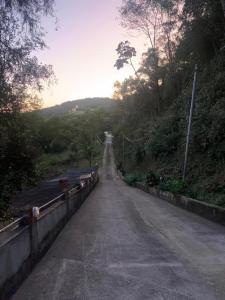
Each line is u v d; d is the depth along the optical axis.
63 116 136.62
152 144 42.53
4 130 12.56
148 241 9.77
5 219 11.54
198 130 26.23
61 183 17.66
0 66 11.34
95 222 13.47
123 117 110.94
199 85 33.28
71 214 15.19
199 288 6.03
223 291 5.90
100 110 167.00
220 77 28.12
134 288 6.05
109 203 20.89
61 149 99.88
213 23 32.34
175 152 38.00
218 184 19.23
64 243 9.74
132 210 17.20
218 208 12.96
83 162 93.19
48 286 6.30
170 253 8.39
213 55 34.59
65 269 7.26
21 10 11.59
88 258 8.05
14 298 5.80
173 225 12.53
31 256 7.29
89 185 29.78
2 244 5.60
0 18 11.18
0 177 13.76
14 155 13.77
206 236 10.41
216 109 25.03
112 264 7.50
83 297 5.73
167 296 5.69
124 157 84.31
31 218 7.34
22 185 15.50
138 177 43.75
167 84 57.41
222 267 7.23
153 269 7.09
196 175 24.20
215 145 23.45
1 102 11.59
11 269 5.93
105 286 6.18
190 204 16.67
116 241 9.80
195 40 34.59
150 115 74.06
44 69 12.33
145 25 59.16
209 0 31.78
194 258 7.93
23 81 11.98
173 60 52.38
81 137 101.69
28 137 14.23
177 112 40.59
